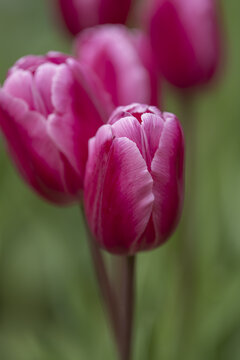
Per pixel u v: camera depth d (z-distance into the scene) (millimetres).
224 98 946
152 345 687
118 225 516
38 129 528
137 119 511
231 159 812
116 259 605
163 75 684
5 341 745
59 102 528
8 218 845
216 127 894
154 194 509
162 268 743
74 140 531
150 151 505
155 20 665
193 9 661
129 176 505
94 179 515
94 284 813
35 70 539
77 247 903
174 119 506
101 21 690
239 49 1130
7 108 530
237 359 729
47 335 726
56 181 538
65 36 718
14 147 543
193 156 707
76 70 534
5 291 861
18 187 880
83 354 711
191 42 666
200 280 732
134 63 587
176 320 707
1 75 1216
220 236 768
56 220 928
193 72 675
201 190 792
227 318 714
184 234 708
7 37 1419
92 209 521
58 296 792
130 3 691
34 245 876
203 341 708
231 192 790
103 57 590
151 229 517
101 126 513
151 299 746
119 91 586
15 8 1605
